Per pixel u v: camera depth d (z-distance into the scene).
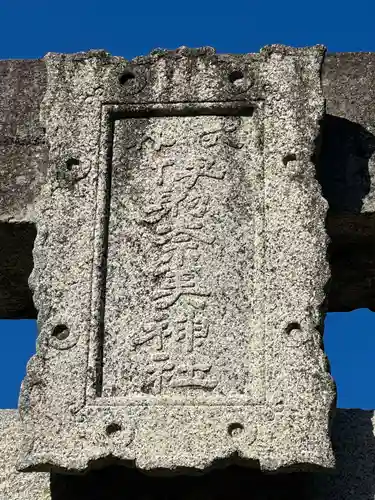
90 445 4.99
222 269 5.28
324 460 4.90
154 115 5.60
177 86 5.62
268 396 5.02
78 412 5.05
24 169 5.88
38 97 6.06
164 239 5.36
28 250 5.85
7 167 5.89
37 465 4.97
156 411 5.02
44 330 5.22
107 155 5.54
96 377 5.12
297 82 5.60
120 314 5.25
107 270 5.33
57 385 5.11
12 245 5.83
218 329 5.17
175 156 5.52
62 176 5.50
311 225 5.32
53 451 4.99
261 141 5.50
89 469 4.98
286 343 5.11
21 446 5.17
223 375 5.09
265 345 5.12
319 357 5.08
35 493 5.40
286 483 5.24
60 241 5.38
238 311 5.20
